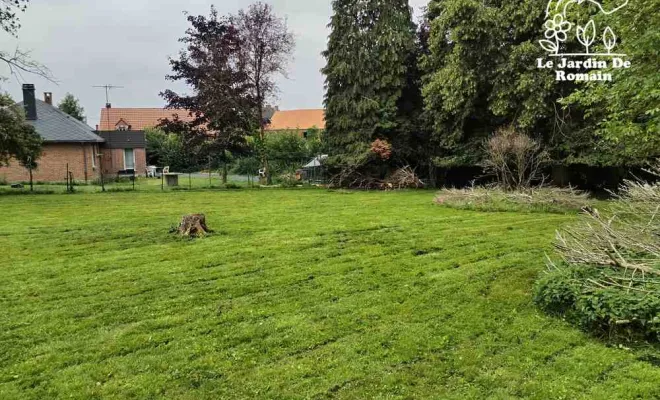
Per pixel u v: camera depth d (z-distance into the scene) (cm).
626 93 623
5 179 2312
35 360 337
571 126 1414
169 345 363
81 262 618
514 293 473
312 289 500
